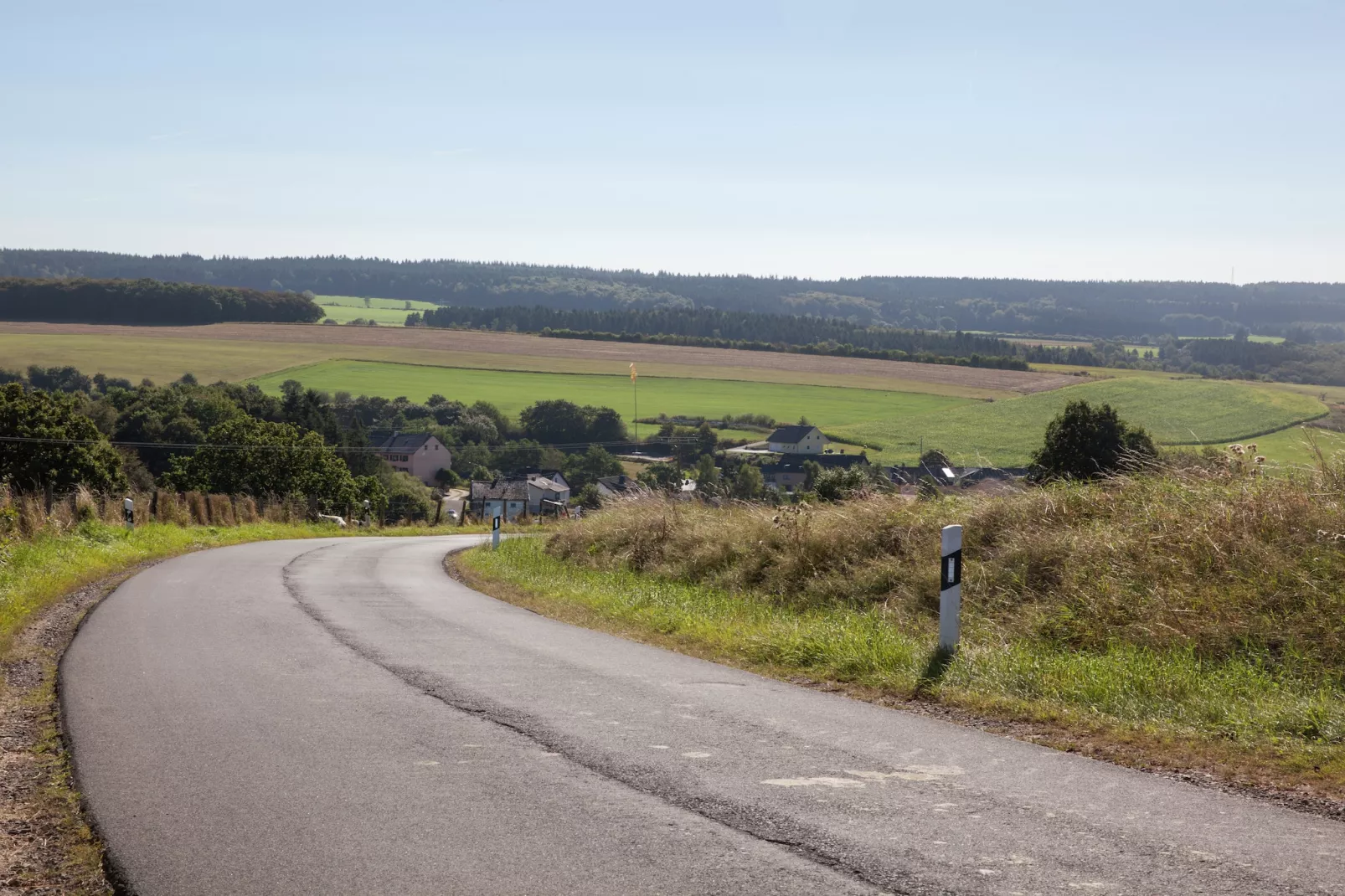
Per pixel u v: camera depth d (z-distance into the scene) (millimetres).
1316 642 7688
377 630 10992
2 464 52969
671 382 126188
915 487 14711
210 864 4164
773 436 97500
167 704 7125
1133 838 4414
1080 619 9328
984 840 4387
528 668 8664
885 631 9656
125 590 14688
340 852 4285
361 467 94188
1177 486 11375
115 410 83438
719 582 14477
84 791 5129
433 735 6270
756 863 4137
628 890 3869
